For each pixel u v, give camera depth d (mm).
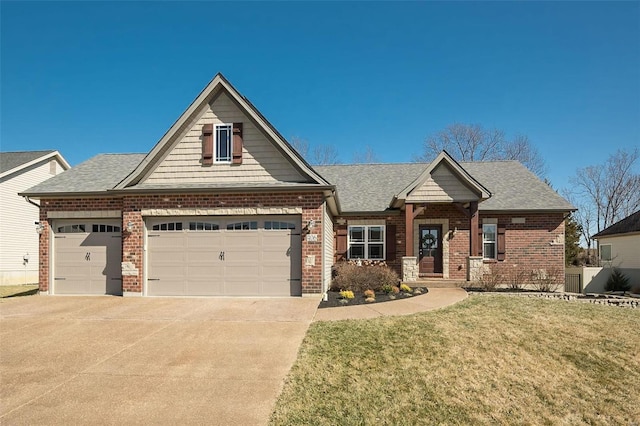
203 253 12234
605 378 6305
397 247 17266
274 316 9312
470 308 10281
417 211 15531
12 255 22609
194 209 12180
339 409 4957
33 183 24203
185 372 6004
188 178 12570
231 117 12641
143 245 12273
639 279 18609
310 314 9484
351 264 15359
